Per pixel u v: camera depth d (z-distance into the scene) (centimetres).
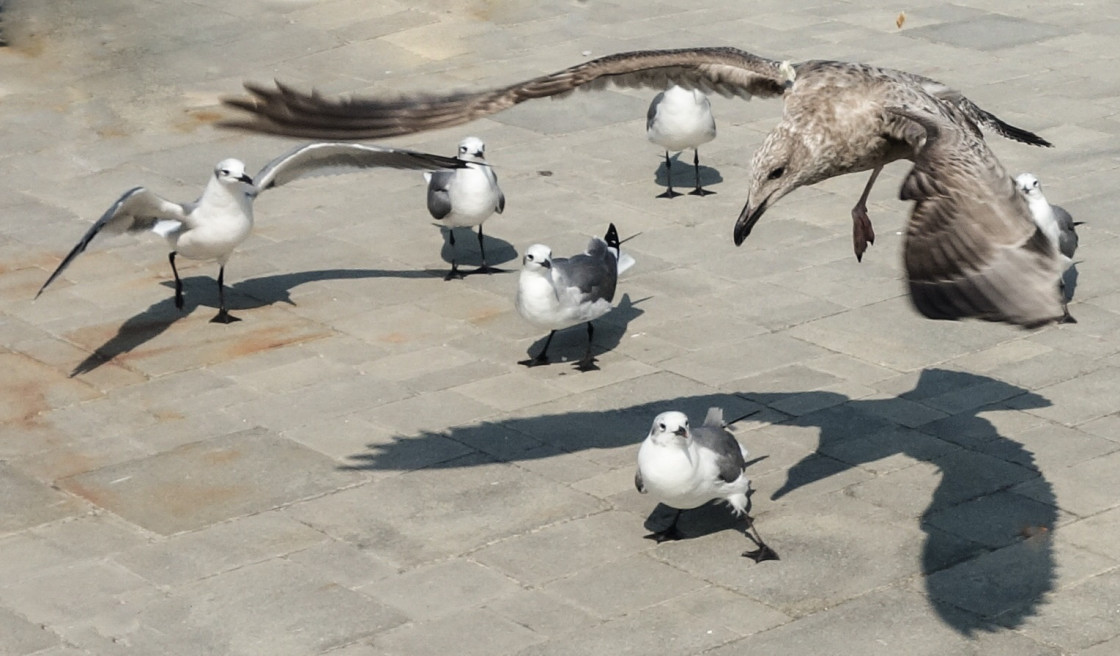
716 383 1265
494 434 1184
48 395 1255
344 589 981
